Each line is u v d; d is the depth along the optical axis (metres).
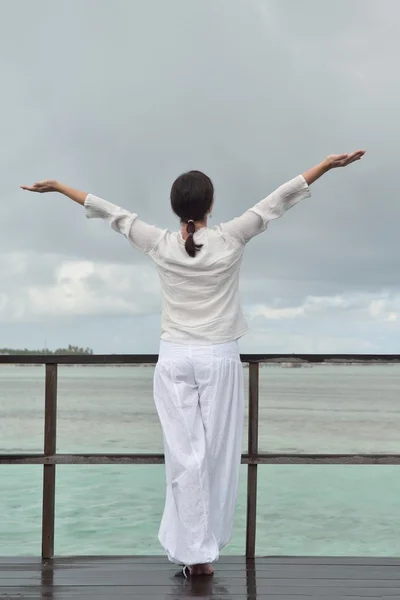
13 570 3.04
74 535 6.60
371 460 3.22
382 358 3.22
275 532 7.05
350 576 2.95
